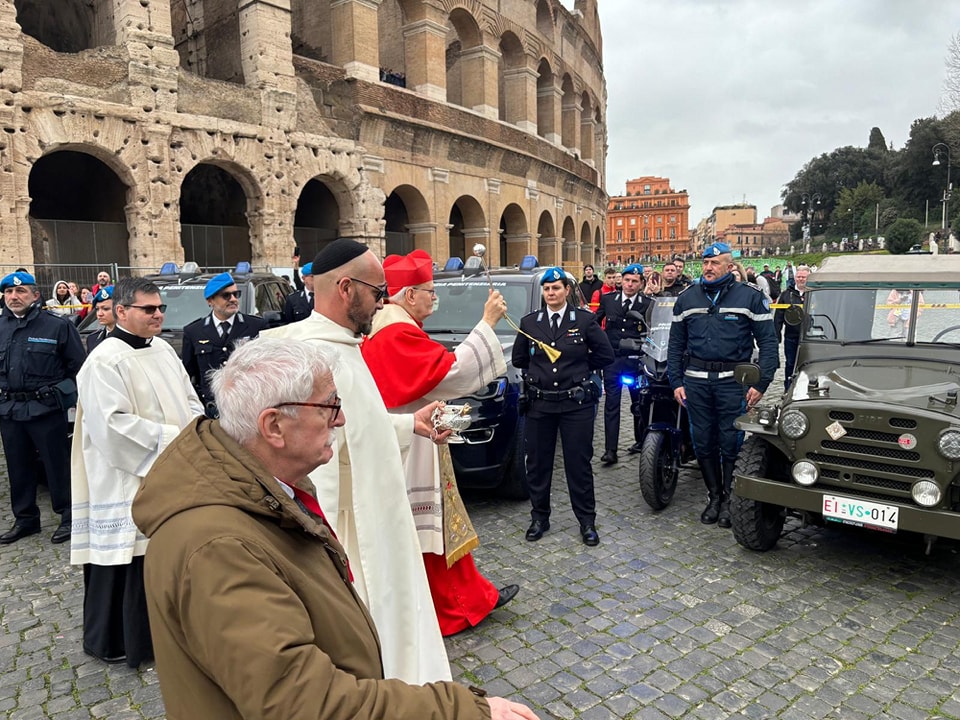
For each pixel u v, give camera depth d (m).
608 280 13.45
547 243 33.06
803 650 3.83
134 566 3.75
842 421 4.47
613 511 6.20
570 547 5.36
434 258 23.72
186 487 1.42
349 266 2.62
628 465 7.77
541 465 5.48
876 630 4.03
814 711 3.30
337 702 1.29
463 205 26.34
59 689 3.65
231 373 1.56
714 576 4.79
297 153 18.83
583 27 35.44
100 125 14.95
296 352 1.59
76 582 4.98
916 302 5.23
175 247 16.34
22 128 13.85
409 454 3.73
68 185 21.23
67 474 5.76
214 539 1.33
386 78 23.48
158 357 3.93
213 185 22.39
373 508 2.58
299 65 19.67
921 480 4.18
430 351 3.37
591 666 3.72
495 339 3.52
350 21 20.42
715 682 3.55
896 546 5.26
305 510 1.70
